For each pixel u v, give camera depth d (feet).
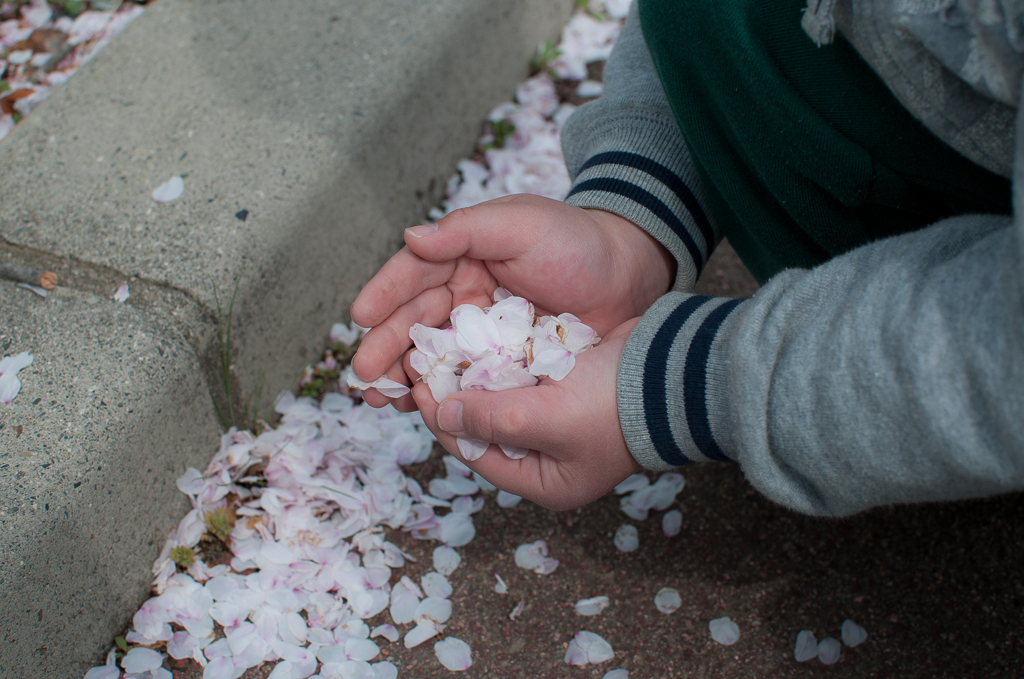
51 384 2.27
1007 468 1.67
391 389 2.14
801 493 1.89
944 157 2.01
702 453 2.02
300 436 2.50
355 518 2.43
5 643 2.09
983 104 1.82
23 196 2.56
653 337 2.00
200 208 2.54
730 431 1.94
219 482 2.42
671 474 2.56
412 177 2.98
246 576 2.36
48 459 2.18
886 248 1.81
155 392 2.31
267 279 2.52
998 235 1.69
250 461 2.48
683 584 2.41
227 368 2.44
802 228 2.15
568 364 2.04
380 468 2.52
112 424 2.24
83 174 2.60
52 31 3.38
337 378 2.72
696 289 2.95
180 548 2.36
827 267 1.85
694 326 1.98
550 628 2.36
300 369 2.68
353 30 2.97
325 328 2.75
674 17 2.03
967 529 2.44
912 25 1.77
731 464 2.58
